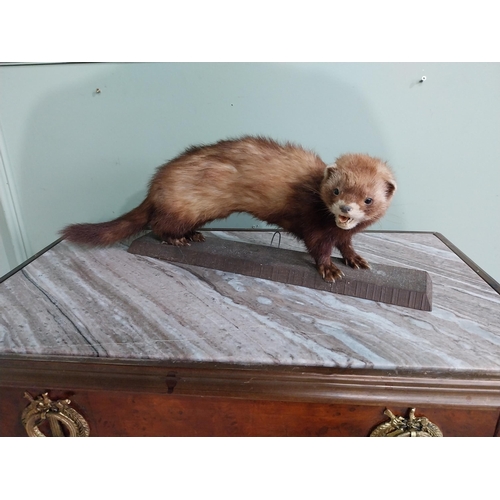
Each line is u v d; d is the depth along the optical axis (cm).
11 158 140
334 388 73
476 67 125
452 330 85
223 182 105
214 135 137
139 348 78
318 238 100
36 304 92
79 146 138
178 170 109
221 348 78
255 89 130
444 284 105
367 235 138
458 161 139
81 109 132
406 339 82
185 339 80
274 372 74
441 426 78
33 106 132
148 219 120
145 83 129
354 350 78
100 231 118
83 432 84
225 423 82
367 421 79
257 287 101
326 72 128
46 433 85
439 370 74
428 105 131
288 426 81
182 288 100
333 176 91
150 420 83
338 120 134
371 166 90
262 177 102
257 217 109
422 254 124
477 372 73
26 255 156
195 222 113
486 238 151
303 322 87
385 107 132
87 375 76
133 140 137
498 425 77
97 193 146
